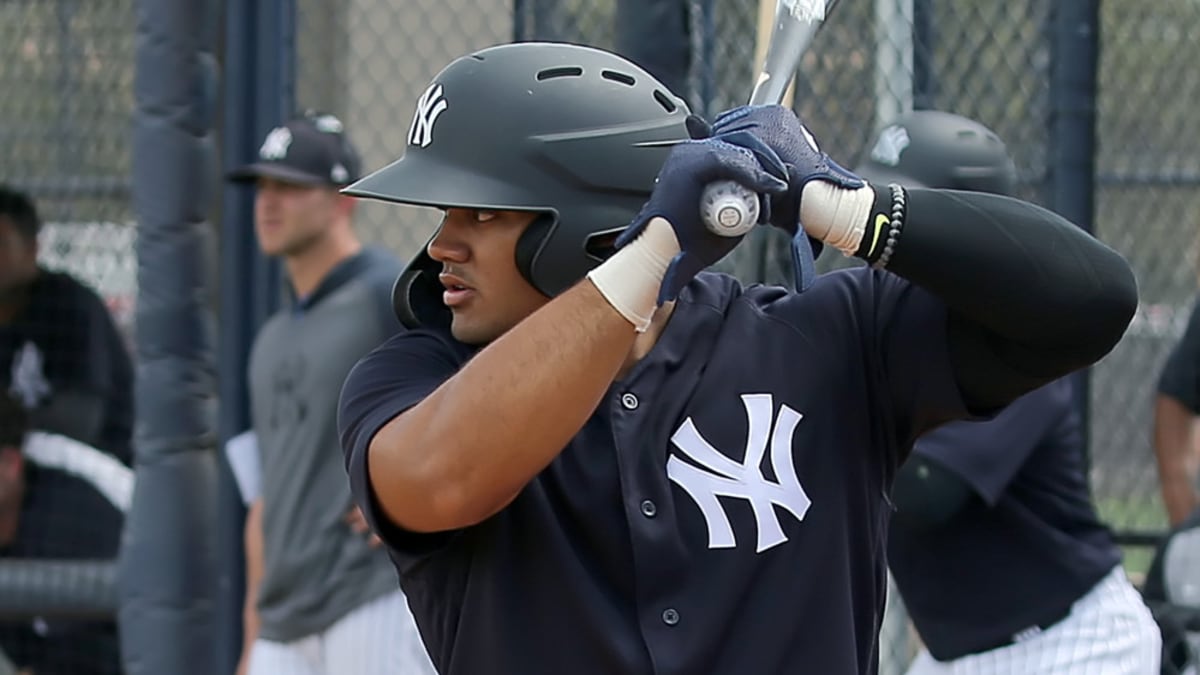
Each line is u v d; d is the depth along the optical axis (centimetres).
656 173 620
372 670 1236
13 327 1516
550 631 604
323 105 1395
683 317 632
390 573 1248
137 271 1338
